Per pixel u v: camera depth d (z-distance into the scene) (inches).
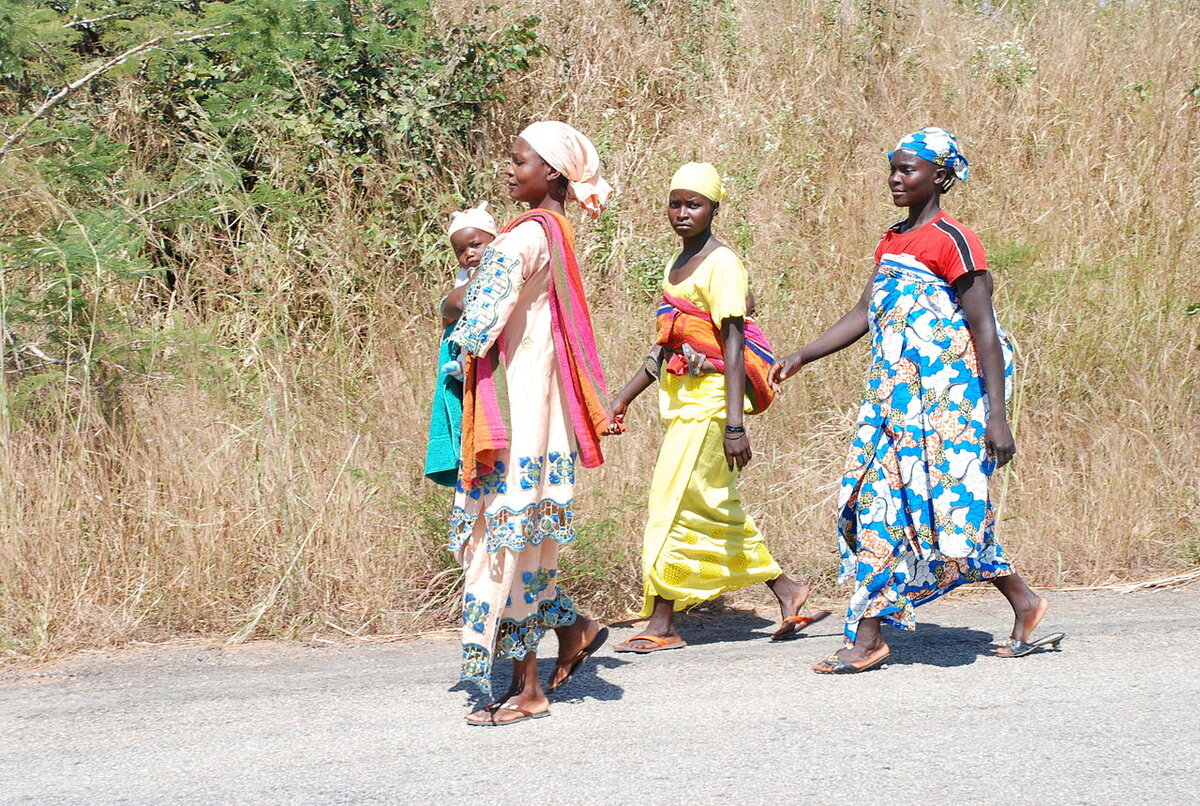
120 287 429.7
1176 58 648.4
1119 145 606.9
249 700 259.0
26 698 263.0
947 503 275.3
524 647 245.0
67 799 205.6
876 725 238.4
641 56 632.4
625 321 486.0
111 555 328.2
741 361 296.4
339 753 226.1
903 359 278.7
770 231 537.0
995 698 255.3
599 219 525.7
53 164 418.9
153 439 369.7
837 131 609.9
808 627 327.0
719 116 602.5
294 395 414.6
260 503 345.4
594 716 247.0
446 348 253.6
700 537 304.8
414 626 323.6
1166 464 430.3
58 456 341.7
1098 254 542.3
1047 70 653.9
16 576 315.0
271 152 488.7
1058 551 380.8
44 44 430.3
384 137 511.5
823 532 384.2
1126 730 234.1
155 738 235.3
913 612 281.9
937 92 647.8
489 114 557.3
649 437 413.7
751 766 216.8
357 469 358.9
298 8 468.1
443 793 205.9
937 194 282.2
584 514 361.4
